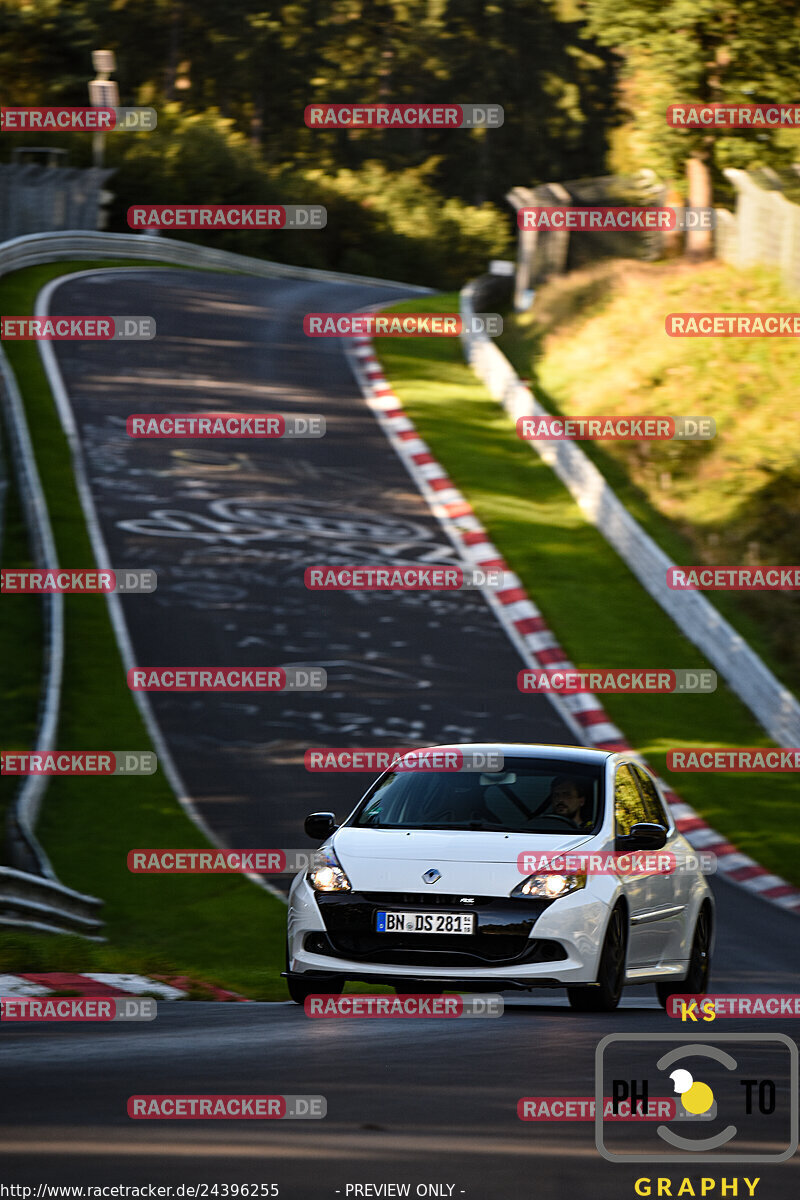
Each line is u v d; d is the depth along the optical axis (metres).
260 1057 20.83
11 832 54.12
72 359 136.75
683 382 133.00
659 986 35.28
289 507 105.50
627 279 161.00
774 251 148.88
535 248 183.12
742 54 161.50
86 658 79.44
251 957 49.16
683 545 105.88
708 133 169.38
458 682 81.31
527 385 144.25
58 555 92.44
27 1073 18.69
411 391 137.62
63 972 32.66
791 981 43.88
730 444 121.50
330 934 29.66
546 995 37.12
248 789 66.50
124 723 72.62
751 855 65.25
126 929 51.50
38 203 198.75
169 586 89.69
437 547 100.94
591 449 123.62
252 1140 14.46
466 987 28.72
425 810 32.31
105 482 106.25
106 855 58.69
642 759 74.56
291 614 87.75
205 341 150.88
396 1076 19.20
